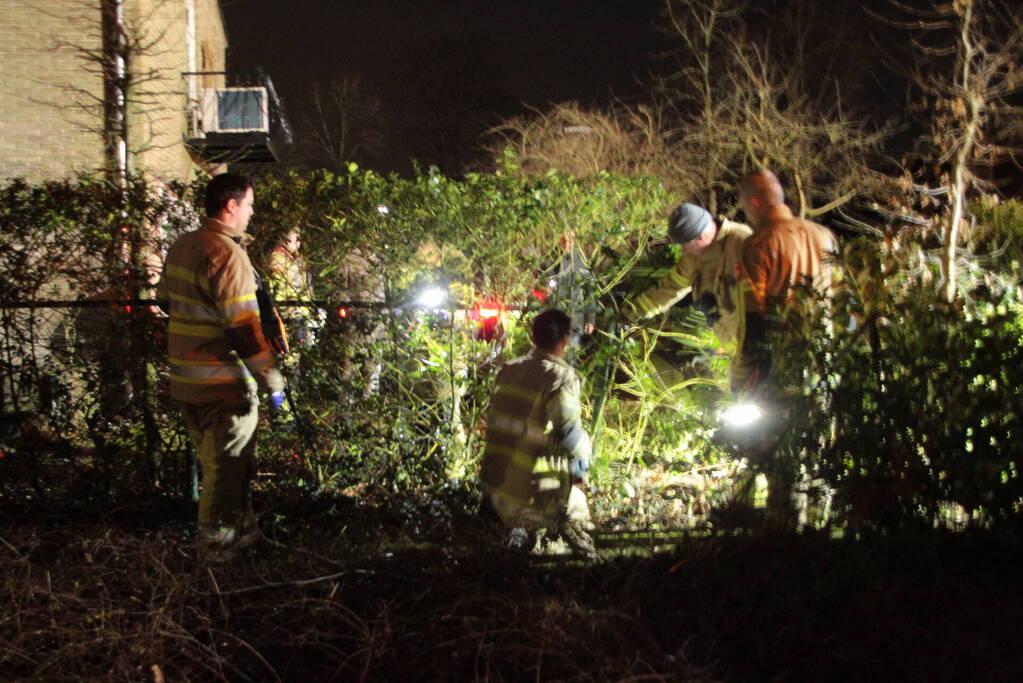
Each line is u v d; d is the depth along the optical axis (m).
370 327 5.51
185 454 5.57
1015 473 4.16
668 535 4.79
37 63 10.64
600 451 5.72
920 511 4.20
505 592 3.75
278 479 5.73
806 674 3.39
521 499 4.37
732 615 3.61
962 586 3.93
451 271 5.57
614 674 3.21
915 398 4.09
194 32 15.43
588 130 14.05
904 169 7.00
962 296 4.67
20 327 5.53
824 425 4.12
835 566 3.81
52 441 5.52
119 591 3.90
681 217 4.79
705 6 14.77
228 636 3.57
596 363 5.50
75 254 5.48
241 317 4.28
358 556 4.29
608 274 5.61
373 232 5.54
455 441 5.59
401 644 3.46
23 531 4.62
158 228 5.57
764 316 4.34
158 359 5.48
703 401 5.88
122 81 8.66
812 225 4.50
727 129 14.02
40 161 10.66
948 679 3.28
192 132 14.29
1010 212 8.05
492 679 3.28
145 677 3.35
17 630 3.48
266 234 5.64
